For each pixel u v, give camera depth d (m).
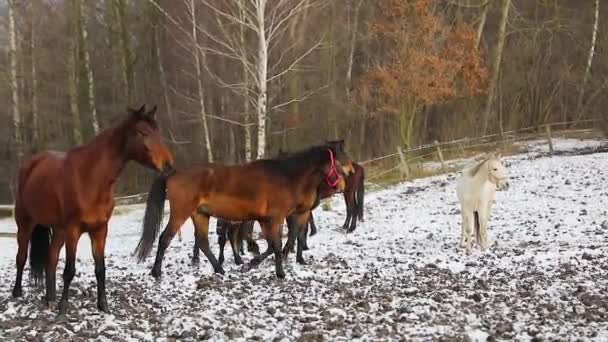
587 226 15.48
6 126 37.84
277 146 37.53
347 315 8.41
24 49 35.75
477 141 34.19
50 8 36.19
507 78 38.69
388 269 11.40
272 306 8.95
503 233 15.41
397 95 31.12
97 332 7.73
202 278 10.80
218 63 36.03
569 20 38.16
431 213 19.77
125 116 8.63
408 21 31.27
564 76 38.44
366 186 26.91
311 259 12.77
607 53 37.44
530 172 24.98
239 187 10.89
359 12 40.12
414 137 34.00
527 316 8.16
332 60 36.38
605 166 24.61
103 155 8.40
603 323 7.71
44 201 8.64
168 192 11.02
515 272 10.83
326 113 36.41
